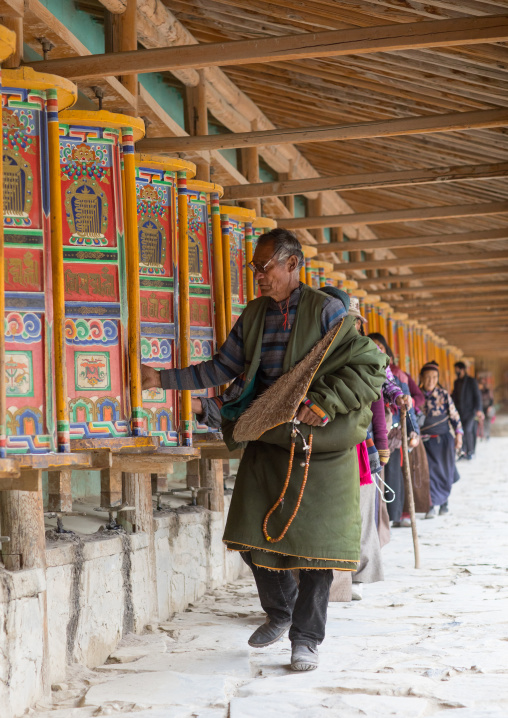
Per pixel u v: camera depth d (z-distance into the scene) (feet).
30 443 10.20
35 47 15.43
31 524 10.28
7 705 9.36
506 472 44.11
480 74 17.84
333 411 10.69
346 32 13.05
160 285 14.20
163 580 14.64
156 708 9.73
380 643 12.28
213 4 19.13
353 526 11.05
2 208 9.50
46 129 10.60
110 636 12.33
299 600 11.18
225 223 17.52
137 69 13.69
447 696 9.78
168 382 12.21
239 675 11.00
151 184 14.23
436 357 68.23
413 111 21.98
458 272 38.29
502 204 23.53
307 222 24.85
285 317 11.34
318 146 29.09
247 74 23.31
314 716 9.23
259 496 11.12
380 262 34.12
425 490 25.76
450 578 17.29
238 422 11.18
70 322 11.46
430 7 15.17
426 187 29.89
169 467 12.85
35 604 10.09
